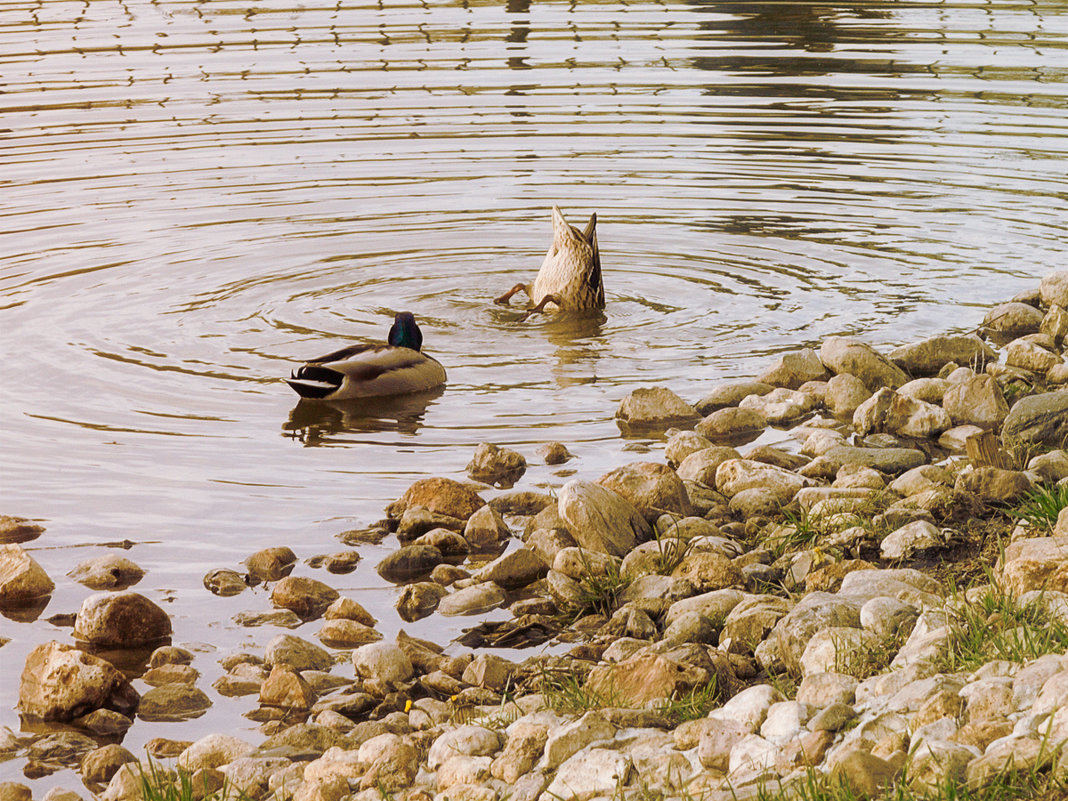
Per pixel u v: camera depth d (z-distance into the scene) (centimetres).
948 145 2009
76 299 1425
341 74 2494
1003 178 1844
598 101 2298
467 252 1627
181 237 1647
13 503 977
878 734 549
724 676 707
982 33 2753
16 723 723
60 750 688
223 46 2720
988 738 518
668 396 1154
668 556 885
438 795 590
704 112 2223
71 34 2836
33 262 1536
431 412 1170
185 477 1029
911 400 1127
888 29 2819
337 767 632
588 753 579
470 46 2712
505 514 985
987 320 1345
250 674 758
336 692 748
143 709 729
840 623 725
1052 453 981
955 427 1122
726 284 1491
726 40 2753
